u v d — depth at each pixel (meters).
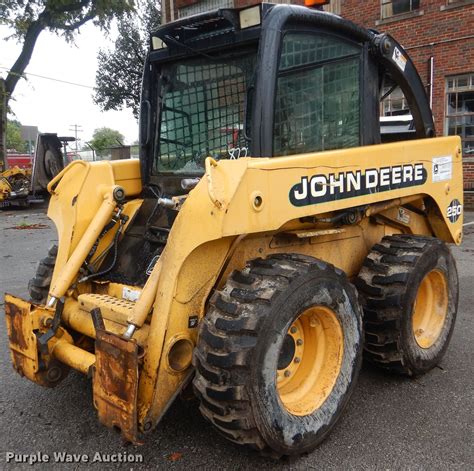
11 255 8.42
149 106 3.68
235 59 3.17
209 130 3.37
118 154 17.47
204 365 2.40
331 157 2.93
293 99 3.09
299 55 3.10
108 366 2.40
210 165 2.45
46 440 2.96
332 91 3.35
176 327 2.53
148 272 3.04
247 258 2.86
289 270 2.61
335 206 2.98
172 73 3.56
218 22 3.09
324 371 2.89
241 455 2.79
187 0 16.64
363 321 3.38
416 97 4.11
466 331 4.59
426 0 12.24
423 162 3.75
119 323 2.72
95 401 2.50
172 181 3.54
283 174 2.65
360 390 3.51
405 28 12.72
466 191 12.07
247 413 2.38
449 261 3.78
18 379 3.73
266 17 2.89
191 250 2.47
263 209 2.56
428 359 3.62
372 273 3.43
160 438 2.95
